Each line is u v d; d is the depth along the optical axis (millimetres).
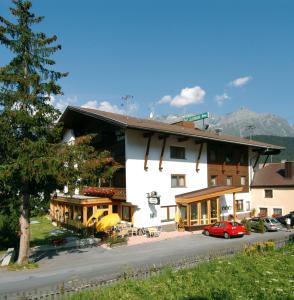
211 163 35125
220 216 33906
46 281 14875
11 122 16359
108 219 24531
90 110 29969
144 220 28328
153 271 13188
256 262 14500
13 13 16734
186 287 11242
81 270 16766
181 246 23203
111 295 10539
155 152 29609
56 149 17188
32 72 17547
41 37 17531
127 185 27312
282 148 41781
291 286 11070
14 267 17125
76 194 34594
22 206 17891
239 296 10148
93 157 19703
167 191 30359
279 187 37875
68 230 29969
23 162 15492
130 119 30812
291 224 33719
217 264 14109
